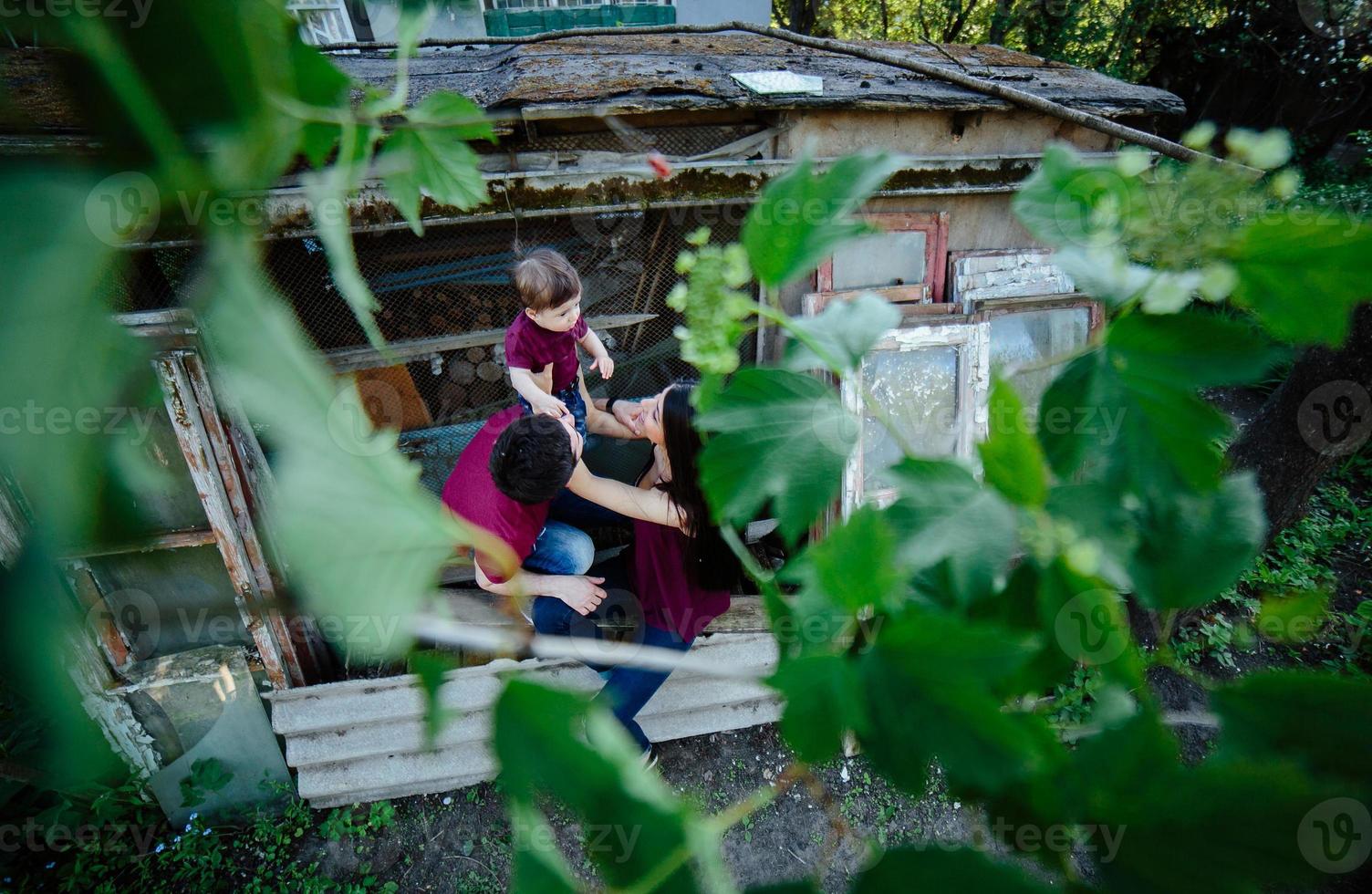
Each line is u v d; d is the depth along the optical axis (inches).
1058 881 10.2
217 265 6.6
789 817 101.6
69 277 6.0
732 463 13.0
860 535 10.9
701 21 199.8
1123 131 95.6
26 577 6.8
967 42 353.1
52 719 7.5
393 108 8.9
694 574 74.7
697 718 110.0
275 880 97.1
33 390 6.0
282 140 7.3
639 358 118.8
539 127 93.3
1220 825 9.9
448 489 49.4
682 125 102.0
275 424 6.3
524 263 84.7
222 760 99.0
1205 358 11.5
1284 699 11.0
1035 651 9.9
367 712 99.4
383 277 95.3
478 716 97.9
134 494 6.5
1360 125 247.6
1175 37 287.6
